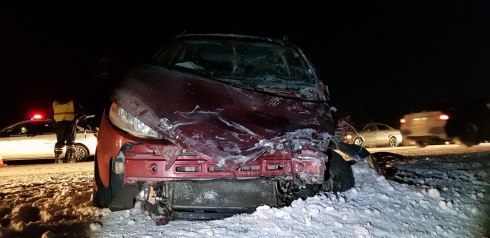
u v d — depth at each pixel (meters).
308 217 3.89
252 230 3.71
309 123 4.19
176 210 4.10
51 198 5.64
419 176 6.48
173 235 3.66
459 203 4.47
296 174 4.05
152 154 3.80
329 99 5.01
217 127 3.89
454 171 6.54
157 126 3.83
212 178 3.82
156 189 4.10
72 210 4.63
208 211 4.11
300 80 5.13
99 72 4.76
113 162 4.05
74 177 8.03
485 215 4.20
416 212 4.18
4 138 13.07
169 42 5.41
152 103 3.99
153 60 5.09
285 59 5.41
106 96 4.14
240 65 5.18
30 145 13.18
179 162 3.77
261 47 5.51
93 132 13.16
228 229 3.73
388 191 4.74
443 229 3.82
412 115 16.02
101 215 4.38
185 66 5.06
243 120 4.02
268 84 4.85
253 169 3.87
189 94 4.15
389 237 3.62
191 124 3.86
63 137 11.80
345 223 3.86
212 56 5.28
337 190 4.81
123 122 4.02
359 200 4.43
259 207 4.07
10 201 5.54
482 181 5.50
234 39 5.60
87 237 3.75
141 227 3.94
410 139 15.96
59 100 11.86
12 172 9.46
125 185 4.27
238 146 3.81
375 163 5.14
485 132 14.55
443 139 15.03
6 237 3.75
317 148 4.03
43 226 4.05
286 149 3.96
